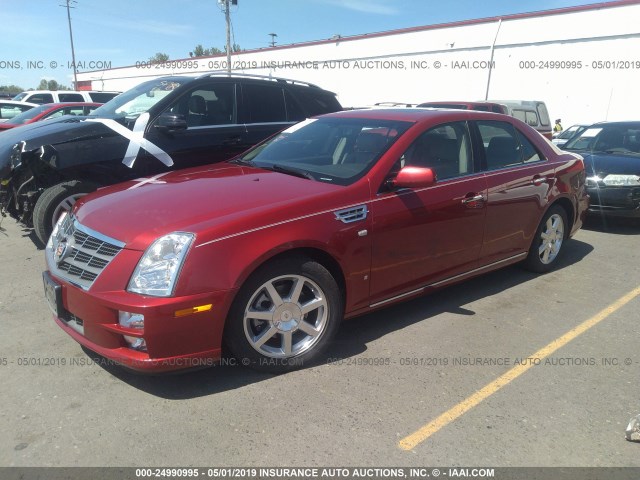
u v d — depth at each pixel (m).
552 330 3.97
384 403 2.96
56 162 5.24
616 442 2.69
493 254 4.49
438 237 3.91
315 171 3.82
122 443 2.59
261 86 6.69
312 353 3.32
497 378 3.26
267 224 3.03
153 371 2.80
